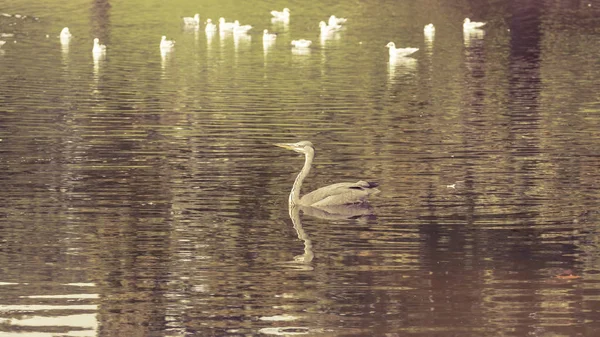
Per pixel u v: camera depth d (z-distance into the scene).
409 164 24.23
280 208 19.86
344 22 67.44
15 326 13.40
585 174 23.05
